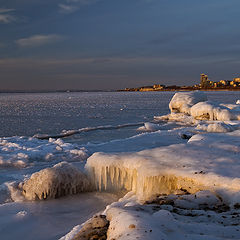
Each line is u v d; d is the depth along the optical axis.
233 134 11.23
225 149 8.48
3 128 26.03
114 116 37.38
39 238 5.50
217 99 81.50
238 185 5.41
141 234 2.45
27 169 11.12
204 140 9.96
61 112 45.47
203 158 7.50
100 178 8.19
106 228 3.21
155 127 23.73
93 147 14.90
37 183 7.91
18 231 5.79
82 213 6.79
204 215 4.02
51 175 7.93
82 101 92.81
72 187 8.07
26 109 53.72
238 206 4.79
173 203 5.00
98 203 7.38
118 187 8.07
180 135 16.88
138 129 23.58
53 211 6.91
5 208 7.06
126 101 87.25
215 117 25.62
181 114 31.09
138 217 2.98
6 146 14.98
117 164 8.02
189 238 2.66
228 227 3.18
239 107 28.69
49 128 25.91
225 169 6.47
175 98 33.56
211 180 5.90
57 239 5.45
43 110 50.62
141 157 7.89
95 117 36.19
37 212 6.83
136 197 6.58
